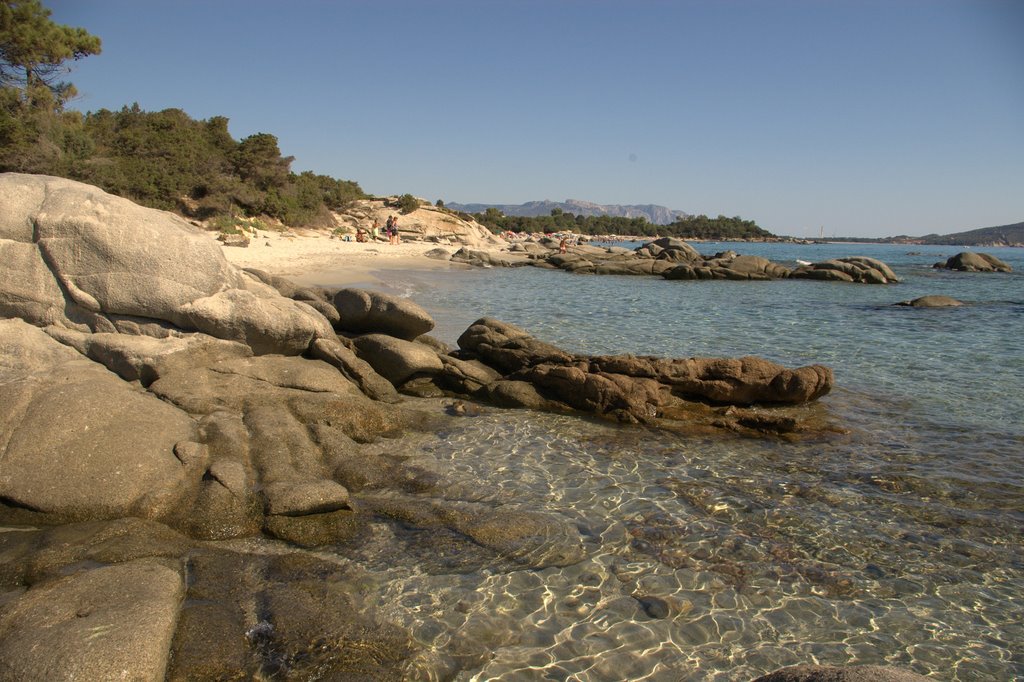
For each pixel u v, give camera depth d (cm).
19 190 1091
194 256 1105
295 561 678
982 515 880
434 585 661
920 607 668
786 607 659
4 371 956
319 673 518
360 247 5638
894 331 2444
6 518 712
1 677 450
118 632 493
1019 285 4753
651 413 1256
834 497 928
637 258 6156
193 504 753
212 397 990
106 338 1039
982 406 1412
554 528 784
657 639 600
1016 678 565
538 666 557
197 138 6012
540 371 1366
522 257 6769
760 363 1353
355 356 1323
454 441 1099
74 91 4469
